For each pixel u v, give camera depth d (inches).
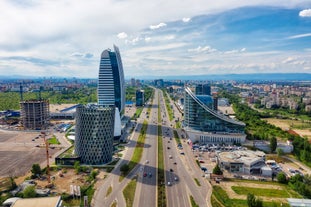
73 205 6948.8
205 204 7062.0
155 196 7450.8
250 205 6820.9
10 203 6643.7
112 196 7426.2
